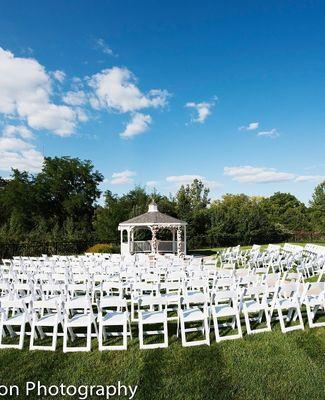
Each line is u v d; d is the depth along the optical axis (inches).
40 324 257.8
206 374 211.6
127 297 417.7
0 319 287.3
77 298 326.0
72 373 218.1
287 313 330.3
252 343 255.0
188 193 1914.4
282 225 1694.1
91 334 265.4
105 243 1138.7
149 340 270.5
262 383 199.2
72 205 1894.7
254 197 2610.7
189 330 261.6
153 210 922.1
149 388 198.2
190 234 1294.3
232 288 322.3
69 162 2028.8
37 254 958.4
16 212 1662.2
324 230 1660.9
